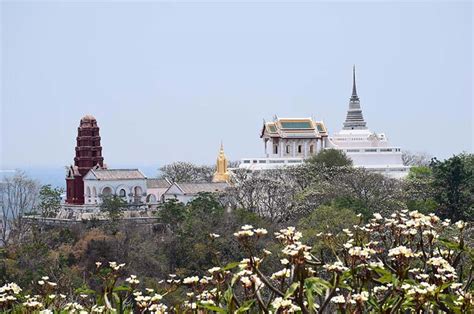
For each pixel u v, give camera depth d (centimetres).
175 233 12875
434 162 17062
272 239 10881
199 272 11200
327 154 17912
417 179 14950
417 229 2219
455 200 13850
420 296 1852
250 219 13012
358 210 12519
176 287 2325
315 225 10431
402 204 13075
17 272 10712
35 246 11875
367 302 1950
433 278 1991
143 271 11900
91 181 18125
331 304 2078
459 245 2120
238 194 15200
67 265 11638
